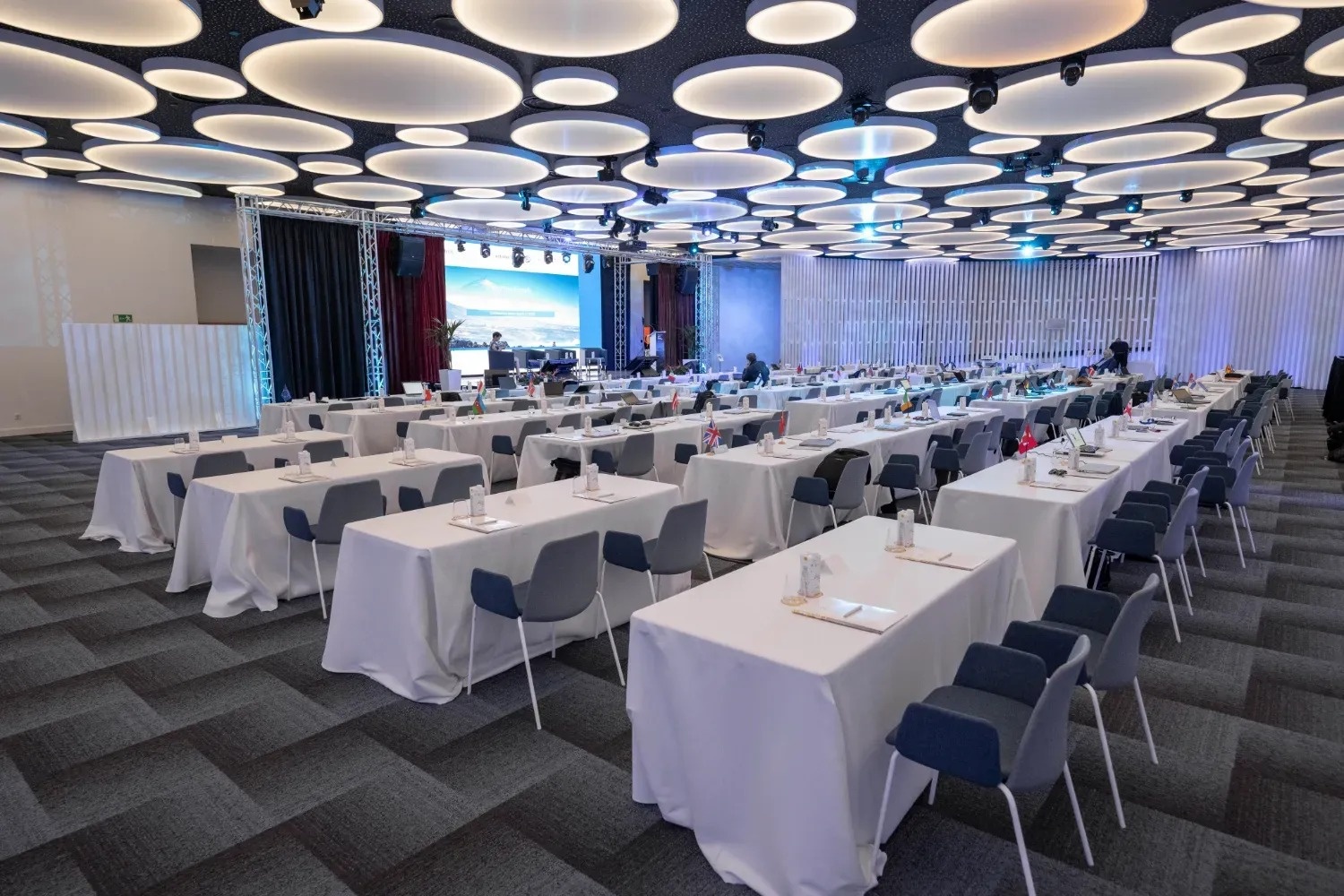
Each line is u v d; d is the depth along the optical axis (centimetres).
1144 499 479
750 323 2392
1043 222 1459
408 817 284
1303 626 461
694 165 912
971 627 316
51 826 280
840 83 606
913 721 215
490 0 441
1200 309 2120
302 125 727
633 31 483
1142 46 599
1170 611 446
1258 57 628
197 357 1337
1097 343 2233
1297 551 612
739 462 596
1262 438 1154
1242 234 1731
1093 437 683
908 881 247
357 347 1598
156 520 630
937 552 338
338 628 402
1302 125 739
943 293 2305
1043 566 435
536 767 317
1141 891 245
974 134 877
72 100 639
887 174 998
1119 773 310
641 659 269
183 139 846
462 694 380
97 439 1230
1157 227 1558
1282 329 2022
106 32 492
